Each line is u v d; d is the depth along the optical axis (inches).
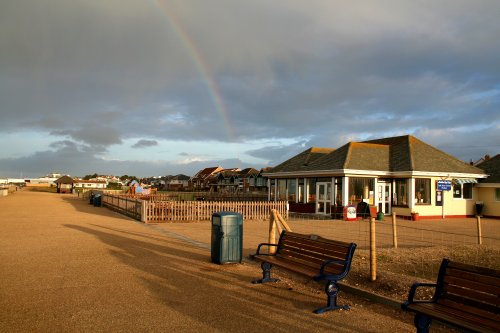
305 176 1221.7
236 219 399.9
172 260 413.7
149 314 246.5
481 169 1326.3
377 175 1130.7
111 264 389.7
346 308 264.2
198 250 478.9
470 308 192.2
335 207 1084.5
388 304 274.1
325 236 660.1
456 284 200.8
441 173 1150.3
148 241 548.1
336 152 1233.4
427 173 1120.2
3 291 294.2
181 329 222.2
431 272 382.0
